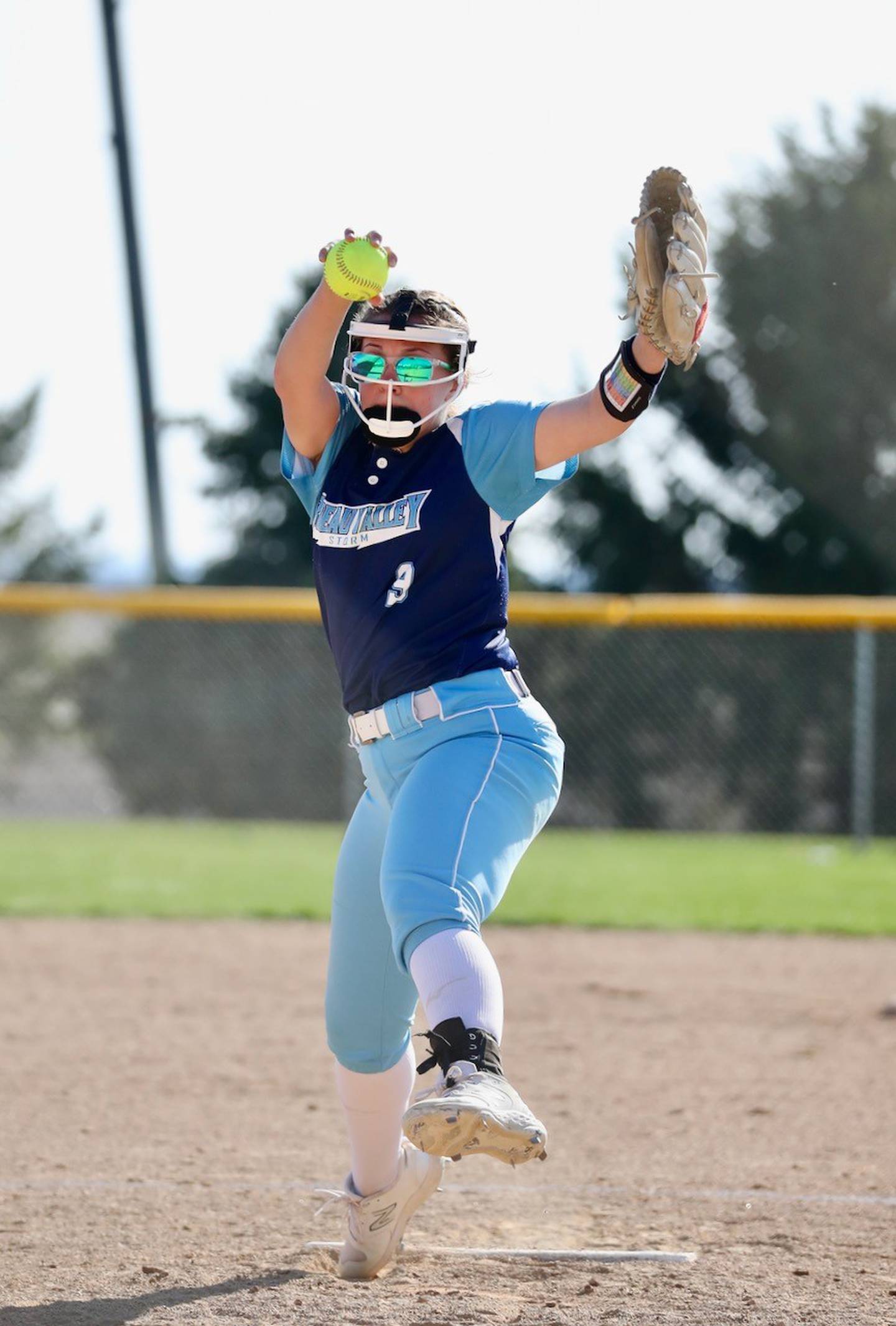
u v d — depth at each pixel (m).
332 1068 20.80
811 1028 23.41
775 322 87.31
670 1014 24.36
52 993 25.81
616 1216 14.38
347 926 11.95
